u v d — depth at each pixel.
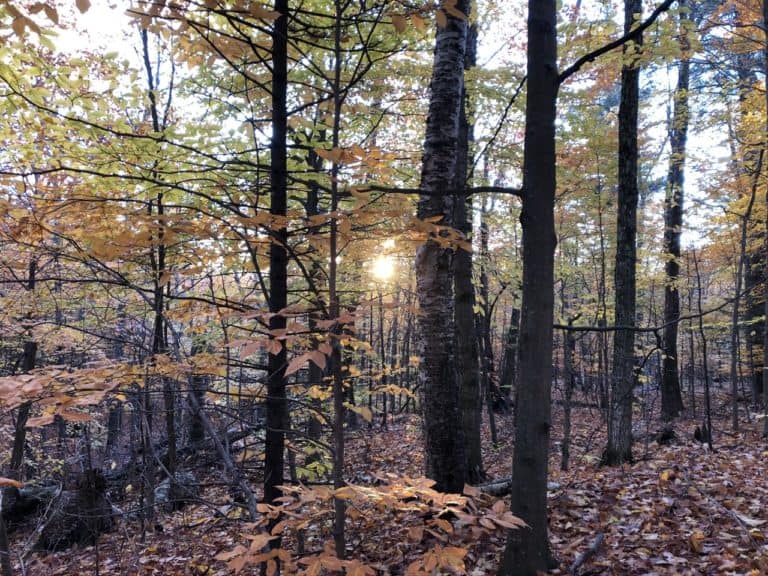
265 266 3.36
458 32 4.82
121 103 4.67
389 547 4.09
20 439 8.20
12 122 3.72
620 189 7.75
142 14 2.43
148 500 5.68
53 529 6.21
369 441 10.76
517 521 2.21
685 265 14.66
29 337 7.21
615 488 5.61
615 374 7.62
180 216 2.40
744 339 14.34
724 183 10.38
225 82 5.61
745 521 4.23
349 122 6.37
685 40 6.82
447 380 4.68
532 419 3.18
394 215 2.13
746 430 9.86
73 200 2.42
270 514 2.22
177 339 4.05
